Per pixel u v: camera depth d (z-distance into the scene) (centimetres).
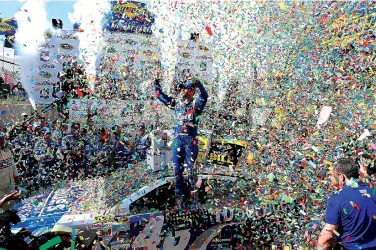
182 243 273
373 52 469
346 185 227
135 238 267
